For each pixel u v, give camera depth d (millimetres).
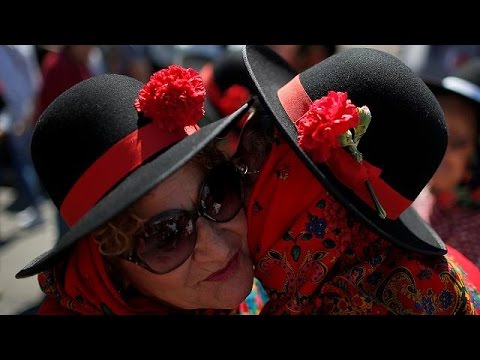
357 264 1209
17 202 4754
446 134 1204
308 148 1084
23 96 4312
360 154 1095
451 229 1998
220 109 2012
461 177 1972
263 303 1455
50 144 1096
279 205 1199
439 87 1983
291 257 1195
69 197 1086
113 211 961
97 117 1070
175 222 1077
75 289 1194
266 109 1125
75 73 3467
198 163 1118
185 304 1176
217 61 2172
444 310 1173
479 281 1333
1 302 3188
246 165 1248
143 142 1053
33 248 3990
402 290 1186
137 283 1175
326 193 1181
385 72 1141
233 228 1187
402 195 1169
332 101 1071
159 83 1072
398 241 1124
